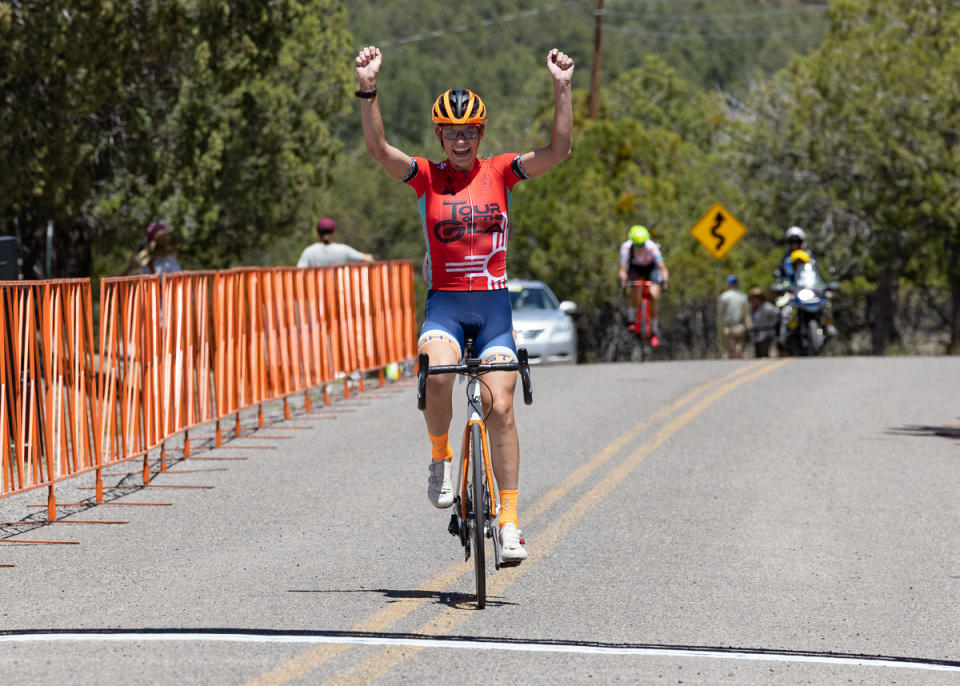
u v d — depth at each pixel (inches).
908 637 713.6
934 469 1230.9
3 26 1943.9
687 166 5664.4
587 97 5713.6
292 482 1211.9
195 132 2632.9
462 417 1620.3
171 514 1077.8
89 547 954.7
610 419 1582.2
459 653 676.1
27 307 1024.2
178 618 747.4
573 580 839.7
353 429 1557.6
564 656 672.4
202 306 1390.3
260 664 655.1
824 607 773.3
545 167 781.9
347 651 678.5
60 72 2063.2
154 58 2295.8
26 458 1025.5
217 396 1437.0
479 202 776.3
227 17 2463.1
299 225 3624.5
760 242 5565.9
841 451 1334.9
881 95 4815.5
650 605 777.6
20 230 2674.7
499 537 791.7
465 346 802.2
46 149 2128.4
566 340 2586.1
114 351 1165.7
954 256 4889.3
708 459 1294.3
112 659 664.4
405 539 967.0
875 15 5093.5
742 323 3302.2
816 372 2156.7
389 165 773.9
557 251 4645.7
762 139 5438.0
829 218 5078.7
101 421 1134.4
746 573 855.1
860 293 5216.5
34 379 1031.0
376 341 2011.6
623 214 4714.6
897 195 4832.7
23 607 780.6
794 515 1037.2
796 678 639.1
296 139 3282.5
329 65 3417.8
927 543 940.0
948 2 4940.9
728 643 698.8
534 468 1254.9
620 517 1034.7
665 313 4692.4
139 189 2620.6
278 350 1625.2
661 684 628.1
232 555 919.7
